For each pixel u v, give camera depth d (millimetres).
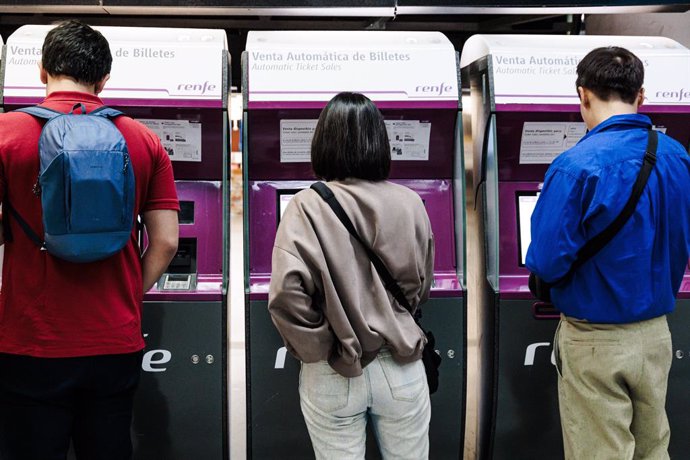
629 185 1771
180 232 2383
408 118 2396
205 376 2340
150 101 2281
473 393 2895
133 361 1808
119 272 1754
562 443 2531
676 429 2500
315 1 2863
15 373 1691
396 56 2387
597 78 1892
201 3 2854
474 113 2668
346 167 1623
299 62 2354
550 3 2934
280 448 2414
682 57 2496
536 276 2041
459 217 2416
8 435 1716
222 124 2352
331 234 1563
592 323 1864
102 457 1781
